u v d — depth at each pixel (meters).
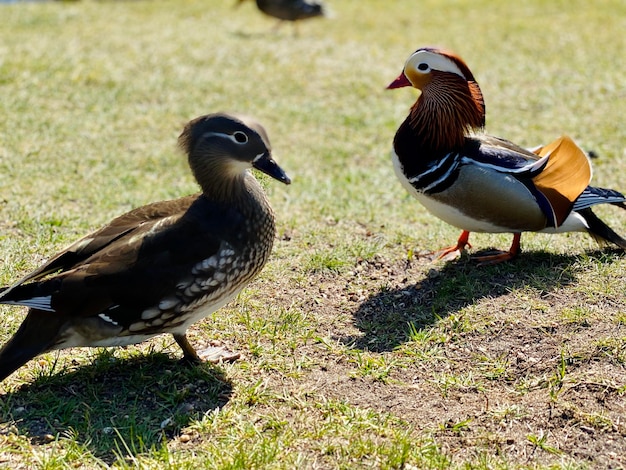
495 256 1.96
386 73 3.12
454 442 1.68
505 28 3.80
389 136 2.51
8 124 2.41
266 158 1.75
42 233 2.04
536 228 1.93
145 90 2.78
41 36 3.40
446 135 1.92
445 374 1.77
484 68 3.15
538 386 1.75
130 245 1.72
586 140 2.40
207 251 1.72
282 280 1.95
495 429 1.70
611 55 3.25
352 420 1.70
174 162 2.32
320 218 2.12
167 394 1.74
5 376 1.69
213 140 1.74
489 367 1.78
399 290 1.93
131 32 3.59
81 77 2.83
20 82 2.73
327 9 3.89
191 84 2.87
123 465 1.64
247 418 1.71
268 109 2.69
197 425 1.69
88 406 1.72
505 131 2.48
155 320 1.72
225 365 1.79
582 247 1.99
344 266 1.98
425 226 2.10
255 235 1.75
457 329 1.83
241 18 4.18
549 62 3.20
